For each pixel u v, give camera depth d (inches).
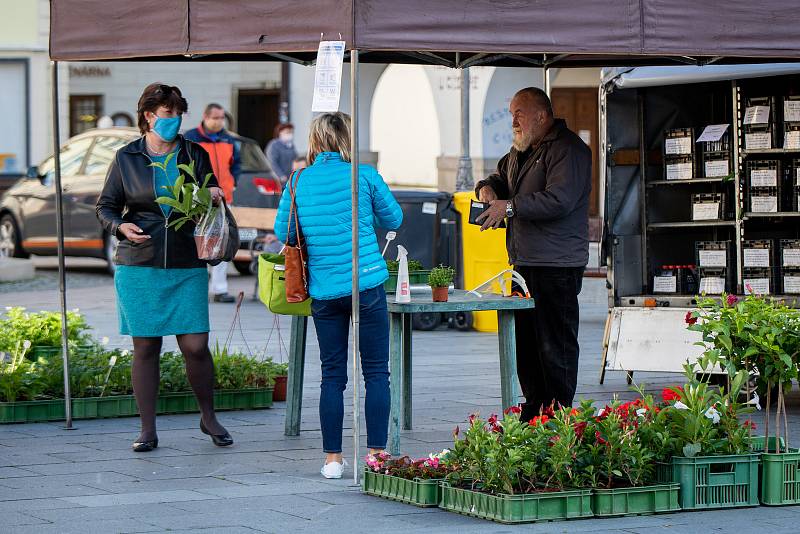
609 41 370.0
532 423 344.5
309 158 380.2
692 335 529.0
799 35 382.6
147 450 419.5
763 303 354.9
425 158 1498.5
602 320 817.5
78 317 590.6
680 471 339.6
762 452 353.4
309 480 376.2
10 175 1460.4
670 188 555.8
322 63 362.0
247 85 1620.3
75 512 336.2
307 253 376.2
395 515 333.1
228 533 314.8
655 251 557.0
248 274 1131.9
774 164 527.2
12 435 448.1
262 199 1023.0
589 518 329.7
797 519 331.0
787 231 550.6
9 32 1460.4
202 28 384.5
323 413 378.6
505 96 1255.5
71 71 1606.8
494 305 402.3
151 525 322.3
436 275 405.4
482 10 361.1
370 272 372.5
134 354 426.0
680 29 375.2
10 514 333.7
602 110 554.3
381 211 376.8
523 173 419.2
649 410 351.3
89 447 427.2
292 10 366.0
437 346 702.5
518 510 322.3
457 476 342.6
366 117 1234.6
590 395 528.1
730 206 539.5
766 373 346.6
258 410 502.0
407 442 430.3
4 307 854.5
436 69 1273.4
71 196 1071.6
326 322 377.4
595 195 1477.6
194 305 427.2
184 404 493.0
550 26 365.7
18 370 481.1
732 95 529.0
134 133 1069.8
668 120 553.6
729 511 340.2
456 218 759.1
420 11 357.4
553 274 413.1
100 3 408.8
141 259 421.7
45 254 1093.1
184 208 415.2
